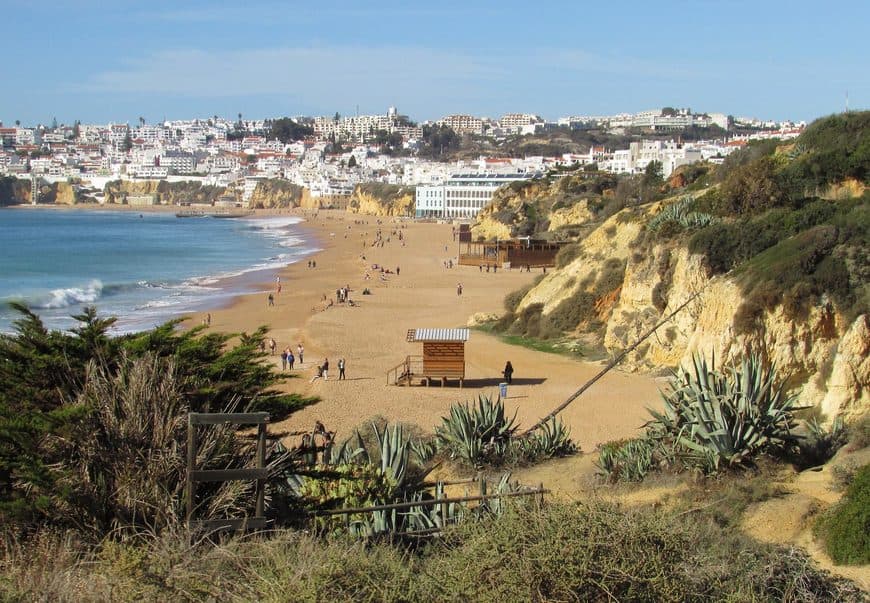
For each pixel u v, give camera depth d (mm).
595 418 31719
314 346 50812
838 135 48719
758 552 10570
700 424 16688
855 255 30906
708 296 34469
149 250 134375
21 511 9836
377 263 108375
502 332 52969
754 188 42312
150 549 9422
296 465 12281
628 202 94250
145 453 10648
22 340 12211
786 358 30359
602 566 7938
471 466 21344
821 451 17984
